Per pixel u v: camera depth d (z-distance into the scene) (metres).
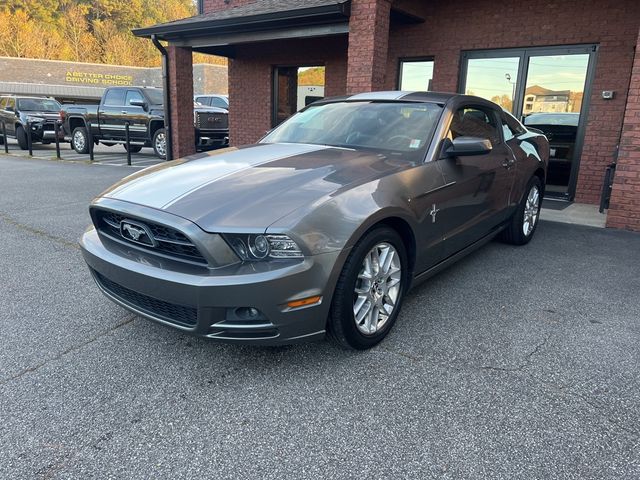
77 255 4.95
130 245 2.86
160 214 2.61
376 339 3.05
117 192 3.00
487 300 3.86
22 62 41.00
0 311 3.59
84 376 2.75
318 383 2.68
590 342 3.17
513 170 4.65
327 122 4.11
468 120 4.09
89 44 73.31
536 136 5.44
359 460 2.11
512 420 2.37
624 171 6.08
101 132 15.42
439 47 9.05
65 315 3.54
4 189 8.80
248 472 2.04
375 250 2.93
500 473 2.03
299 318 2.55
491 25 8.49
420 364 2.88
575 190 8.20
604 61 7.58
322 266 2.54
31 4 71.06
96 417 2.39
